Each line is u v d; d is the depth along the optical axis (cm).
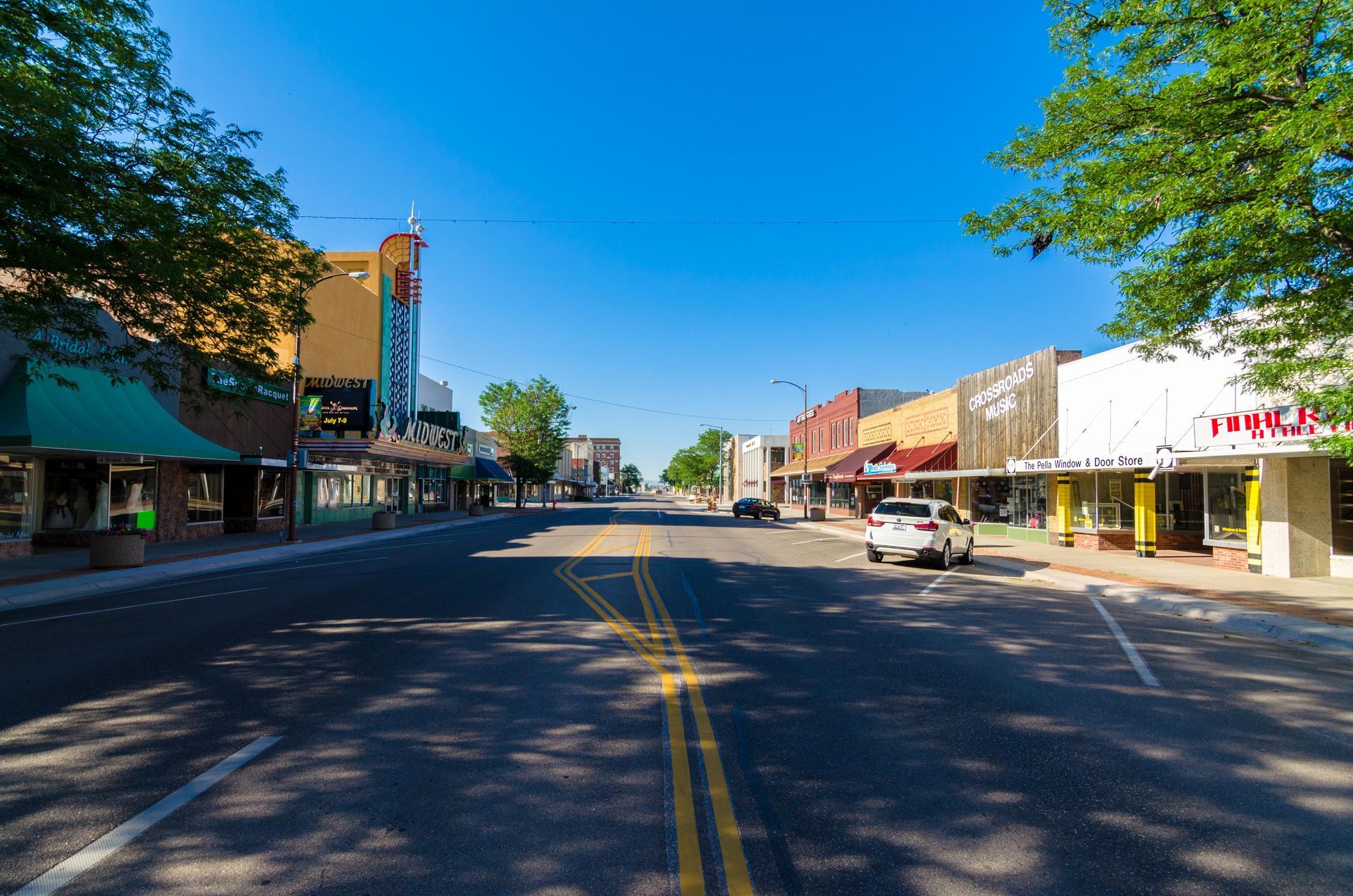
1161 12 871
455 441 4519
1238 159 821
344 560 1722
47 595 1168
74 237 925
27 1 834
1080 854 348
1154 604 1169
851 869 332
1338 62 755
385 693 594
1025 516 2494
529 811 385
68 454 1745
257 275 1167
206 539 2284
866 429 4109
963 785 428
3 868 324
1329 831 374
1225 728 539
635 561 1670
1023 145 1027
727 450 10900
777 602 1095
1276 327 926
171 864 329
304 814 379
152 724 517
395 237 4412
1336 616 984
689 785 420
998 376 2592
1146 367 1827
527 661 705
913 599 1164
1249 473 1535
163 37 984
